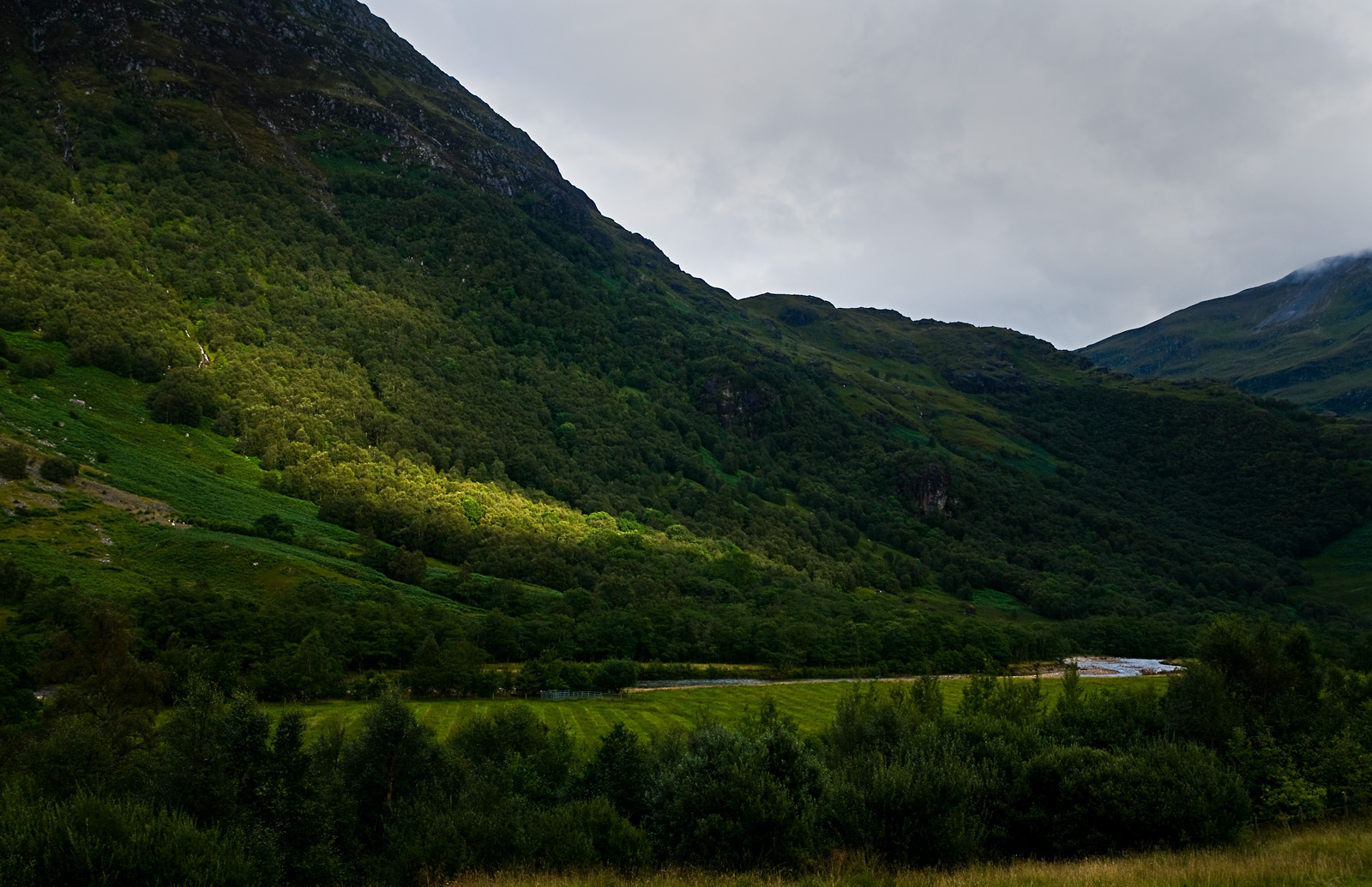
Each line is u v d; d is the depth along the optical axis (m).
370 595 104.56
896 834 30.56
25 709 52.69
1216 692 45.62
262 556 104.06
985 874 26.58
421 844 30.77
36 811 23.34
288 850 28.70
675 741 42.91
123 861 22.23
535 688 88.56
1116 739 46.44
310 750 36.69
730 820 29.67
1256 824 37.16
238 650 77.38
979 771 36.41
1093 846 32.00
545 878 28.42
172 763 28.06
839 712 49.56
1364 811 38.38
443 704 79.19
